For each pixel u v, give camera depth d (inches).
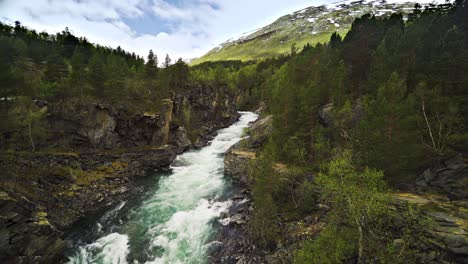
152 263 871.1
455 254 613.0
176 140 2345.0
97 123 1782.7
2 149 1120.2
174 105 2645.2
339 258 625.3
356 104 1481.3
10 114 1374.3
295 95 1583.4
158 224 1109.1
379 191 616.1
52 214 1090.1
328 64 1893.5
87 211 1203.9
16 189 1056.2
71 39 3991.1
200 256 898.7
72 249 937.5
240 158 1704.0
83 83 1904.5
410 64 1344.7
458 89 1027.3
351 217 635.5
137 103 2161.7
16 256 775.1
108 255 911.7
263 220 914.1
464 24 1583.4
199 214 1180.5
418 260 641.6
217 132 3097.9
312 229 919.0
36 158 1378.0
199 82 3410.4
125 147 1942.7
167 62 3179.1
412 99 954.7
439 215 696.4
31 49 2883.9
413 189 920.9
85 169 1546.5
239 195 1371.8
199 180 1659.7
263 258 840.3
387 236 661.3
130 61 3572.8
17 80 1455.5
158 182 1621.6
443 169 896.3
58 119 1675.7
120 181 1549.0
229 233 1011.3
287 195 1198.3
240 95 5172.2
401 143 928.3
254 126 2354.8
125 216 1181.1
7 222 765.3
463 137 878.4
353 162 875.4
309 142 1478.8
